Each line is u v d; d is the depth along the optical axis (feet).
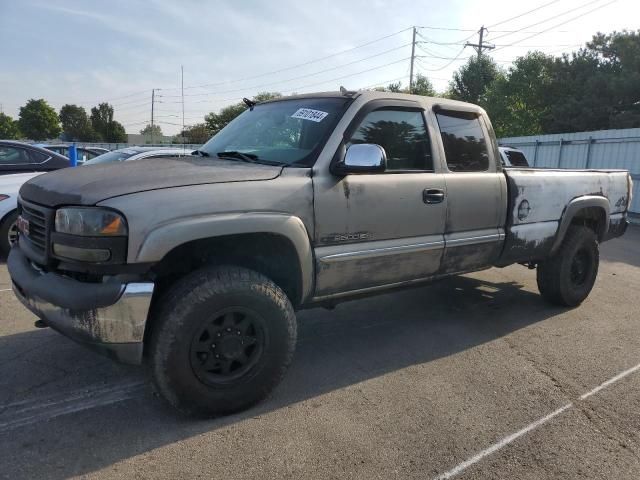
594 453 9.42
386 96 12.69
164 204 9.00
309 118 12.19
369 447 9.34
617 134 47.29
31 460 8.64
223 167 10.67
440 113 13.84
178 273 10.19
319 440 9.50
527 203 15.53
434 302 18.39
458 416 10.53
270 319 10.18
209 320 9.47
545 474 8.78
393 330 15.48
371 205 11.76
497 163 15.10
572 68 108.78
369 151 10.78
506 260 15.40
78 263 8.91
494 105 123.95
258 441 9.40
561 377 12.48
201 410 9.80
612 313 17.61
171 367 9.25
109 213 8.64
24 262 10.42
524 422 10.39
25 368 11.97
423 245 12.89
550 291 17.57
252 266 10.91
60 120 283.79
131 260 8.70
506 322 16.43
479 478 8.61
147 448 9.08
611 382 12.27
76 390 11.03
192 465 8.66
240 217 9.62
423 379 12.17
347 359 13.26
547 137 54.85
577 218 18.16
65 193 9.39
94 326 8.79
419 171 12.98
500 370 12.80
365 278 12.10
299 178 10.70
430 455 9.18
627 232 38.40
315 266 11.08
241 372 10.11
